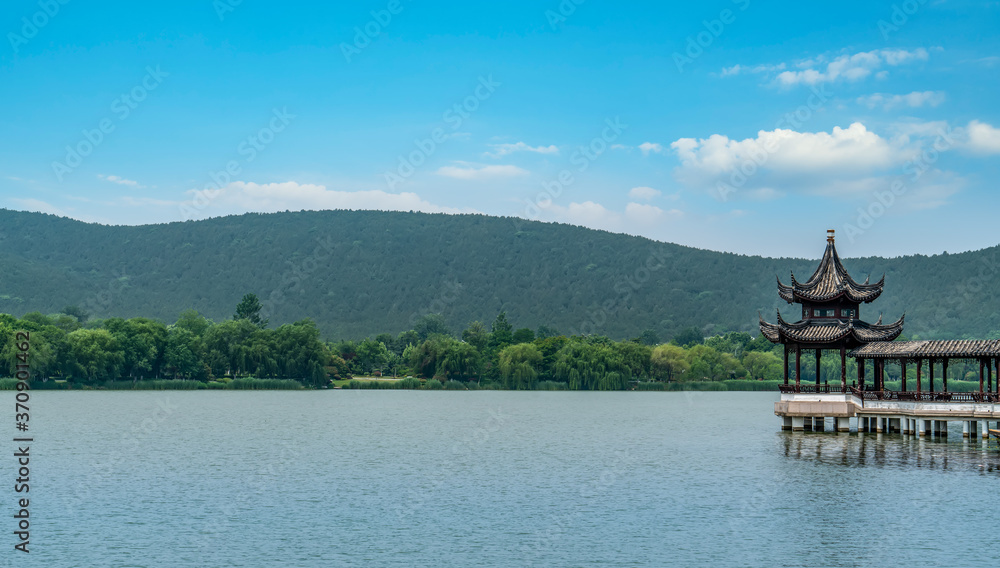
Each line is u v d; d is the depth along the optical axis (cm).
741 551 4522
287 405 16488
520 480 6700
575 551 4528
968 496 5831
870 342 9550
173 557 4409
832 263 9575
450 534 4884
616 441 9694
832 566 4272
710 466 7381
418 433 10738
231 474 6975
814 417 9800
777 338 9469
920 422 9275
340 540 4753
